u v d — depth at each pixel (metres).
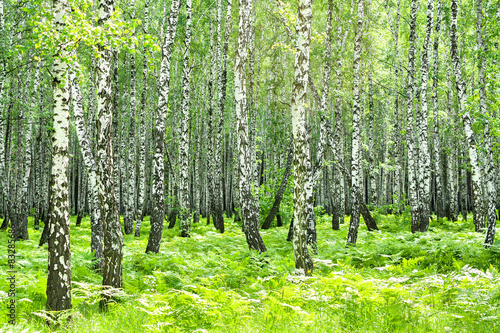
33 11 6.41
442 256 10.16
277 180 26.25
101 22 7.61
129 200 22.58
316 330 5.29
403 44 28.33
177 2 14.21
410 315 5.35
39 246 15.70
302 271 8.46
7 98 16.19
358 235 17.06
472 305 5.74
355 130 14.84
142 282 8.42
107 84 7.56
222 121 23.27
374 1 25.80
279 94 32.28
